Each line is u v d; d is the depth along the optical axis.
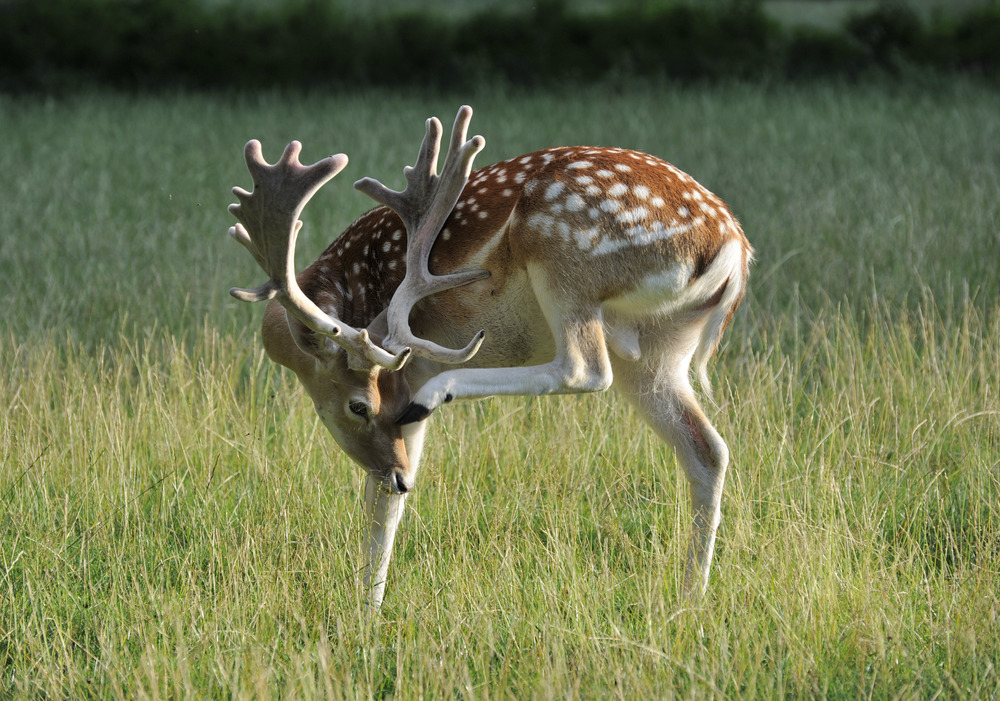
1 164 24.12
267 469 9.64
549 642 6.86
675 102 33.12
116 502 9.41
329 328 6.94
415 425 7.89
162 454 10.26
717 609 7.35
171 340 12.91
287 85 40.53
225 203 20.84
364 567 8.02
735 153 24.30
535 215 7.16
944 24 41.31
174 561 8.69
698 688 6.44
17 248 17.25
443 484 9.62
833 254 15.37
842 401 10.58
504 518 8.98
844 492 9.03
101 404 10.64
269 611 7.45
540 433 10.42
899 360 11.21
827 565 7.54
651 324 7.54
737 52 39.78
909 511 9.05
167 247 17.17
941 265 14.66
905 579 7.70
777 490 9.10
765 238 16.73
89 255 16.97
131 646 7.46
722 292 7.59
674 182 7.43
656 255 7.19
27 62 38.78
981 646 6.81
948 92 33.44
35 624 7.54
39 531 8.80
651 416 7.93
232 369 11.86
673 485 9.51
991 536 8.20
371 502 8.06
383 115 31.52
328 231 17.19
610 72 39.16
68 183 22.36
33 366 11.84
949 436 10.16
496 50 41.22
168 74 40.34
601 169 7.29
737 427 10.09
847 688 6.62
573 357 7.20
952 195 18.59
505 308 7.54
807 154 23.98
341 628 7.01
